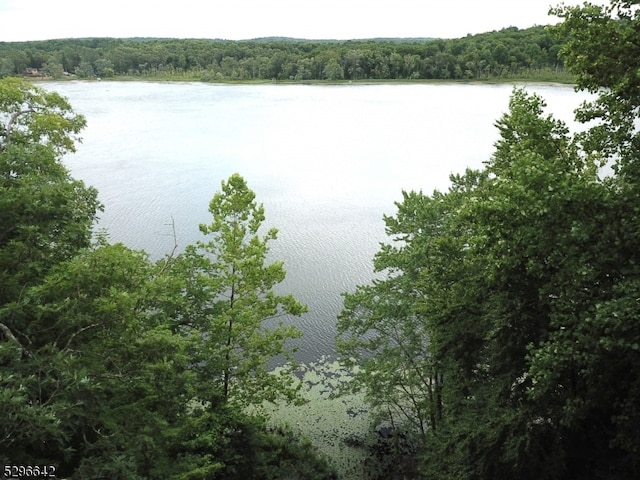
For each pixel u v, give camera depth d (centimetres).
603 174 4331
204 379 1580
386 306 1811
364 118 9219
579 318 1064
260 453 1753
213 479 1516
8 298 1127
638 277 995
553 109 8338
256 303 1730
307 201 4641
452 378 1527
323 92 13700
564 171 1100
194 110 10300
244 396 1750
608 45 1159
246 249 1714
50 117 2039
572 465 1253
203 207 4350
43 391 989
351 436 2139
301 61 16650
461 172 5466
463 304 1412
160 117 9394
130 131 7988
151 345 1091
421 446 1972
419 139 7269
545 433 1232
